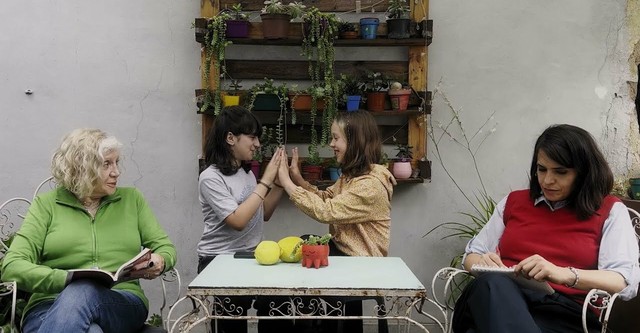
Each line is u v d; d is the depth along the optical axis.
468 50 3.69
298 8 3.42
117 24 3.64
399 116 3.71
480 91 3.71
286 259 2.50
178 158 3.69
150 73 3.66
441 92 3.70
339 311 2.46
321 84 3.54
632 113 3.71
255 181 3.12
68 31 3.63
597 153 2.35
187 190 3.70
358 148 2.80
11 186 3.66
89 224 2.55
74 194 2.57
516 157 3.72
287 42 3.54
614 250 2.30
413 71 3.62
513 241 2.51
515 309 2.10
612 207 2.39
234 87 3.54
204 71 3.54
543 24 3.68
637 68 3.69
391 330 3.78
